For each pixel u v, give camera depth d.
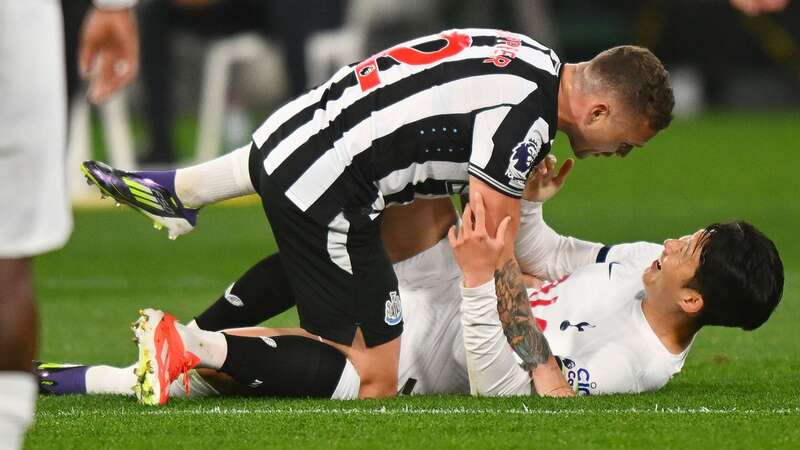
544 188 15.77
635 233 34.94
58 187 10.18
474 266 14.12
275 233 14.95
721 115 78.56
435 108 14.15
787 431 12.81
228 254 32.34
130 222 38.84
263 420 13.33
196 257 31.83
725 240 14.57
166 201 15.49
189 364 14.02
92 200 43.06
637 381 14.92
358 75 14.66
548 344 14.62
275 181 14.66
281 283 15.96
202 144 43.69
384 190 14.48
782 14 79.12
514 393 14.63
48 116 10.14
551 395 14.50
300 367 14.43
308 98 14.89
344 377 14.59
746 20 78.44
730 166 54.56
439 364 15.30
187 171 15.52
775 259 14.77
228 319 16.06
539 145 14.05
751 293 14.53
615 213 40.03
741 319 14.75
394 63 14.55
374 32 53.81
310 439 12.50
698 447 12.17
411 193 14.62
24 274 9.96
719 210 40.75
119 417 13.53
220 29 42.66
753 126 70.75
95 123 67.31
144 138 53.81
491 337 14.30
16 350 9.76
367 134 14.30
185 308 24.17
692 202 43.28
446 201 15.83
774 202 43.00
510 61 14.20
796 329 20.86
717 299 14.59
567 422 13.15
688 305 14.66
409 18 54.38
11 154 10.02
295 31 42.25
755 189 47.19
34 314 9.92
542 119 14.04
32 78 10.06
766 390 15.38
